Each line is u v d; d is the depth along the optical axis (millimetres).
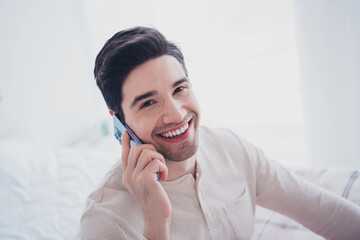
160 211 683
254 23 2219
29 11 2139
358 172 1176
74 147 2594
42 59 2275
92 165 1622
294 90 2467
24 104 2195
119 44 701
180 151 747
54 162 1665
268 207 957
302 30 1657
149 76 684
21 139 2193
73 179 1535
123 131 785
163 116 708
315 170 1261
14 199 1422
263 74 2439
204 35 2301
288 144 2465
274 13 2148
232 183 864
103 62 723
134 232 717
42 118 2340
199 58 2398
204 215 771
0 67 2018
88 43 2549
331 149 1853
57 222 1293
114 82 713
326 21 1590
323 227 898
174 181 774
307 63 1714
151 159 712
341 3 1538
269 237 1076
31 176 1563
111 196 747
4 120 2078
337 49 1624
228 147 917
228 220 809
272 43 2270
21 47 2125
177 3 2227
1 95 2041
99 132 2750
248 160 909
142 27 736
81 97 2650
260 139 2551
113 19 2398
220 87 2529
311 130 1862
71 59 2496
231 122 2660
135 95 698
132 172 726
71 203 1386
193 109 749
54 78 2389
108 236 674
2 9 1984
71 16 2422
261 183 920
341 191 1121
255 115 2609
